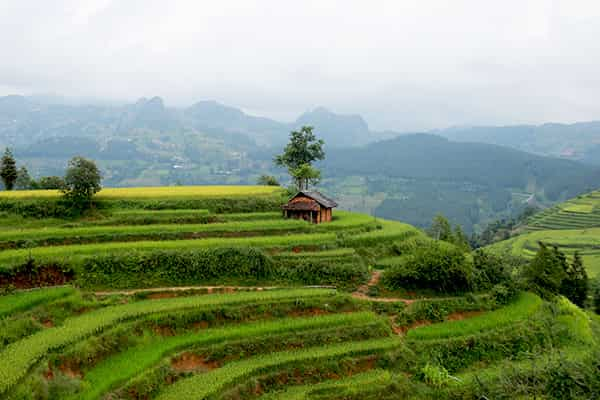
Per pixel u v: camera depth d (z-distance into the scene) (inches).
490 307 1700.3
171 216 2112.5
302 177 3102.9
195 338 1205.1
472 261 1968.5
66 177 2122.3
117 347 1104.2
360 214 2883.9
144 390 984.9
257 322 1342.3
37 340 1015.6
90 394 903.1
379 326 1414.9
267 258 1646.2
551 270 2117.4
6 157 2930.6
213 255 1589.6
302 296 1482.5
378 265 1929.1
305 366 1190.9
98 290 1413.6
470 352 1425.9
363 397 1135.6
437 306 1609.3
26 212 2085.4
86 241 1733.5
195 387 1026.1
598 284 3070.9
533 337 1565.0
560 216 6604.3
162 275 1513.3
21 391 829.8
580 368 1119.0
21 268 1382.9
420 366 1307.8
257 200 2500.0
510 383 1156.5
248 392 1072.8
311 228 2139.5
